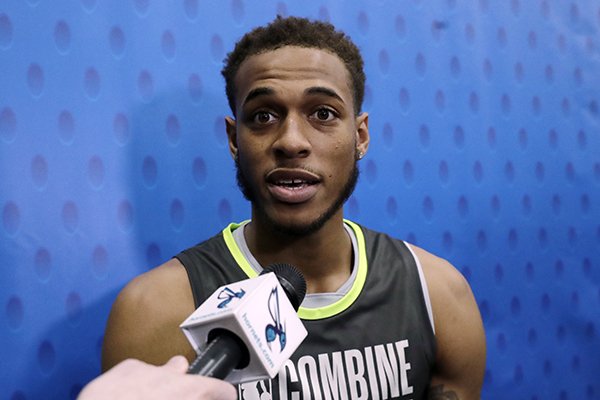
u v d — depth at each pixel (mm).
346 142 705
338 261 770
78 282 814
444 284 816
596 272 1154
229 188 912
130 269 844
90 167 823
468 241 1048
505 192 1083
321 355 716
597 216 1157
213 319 400
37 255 792
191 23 886
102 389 291
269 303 439
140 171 853
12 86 783
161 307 699
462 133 1051
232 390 323
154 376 306
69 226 811
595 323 1149
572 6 1152
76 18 819
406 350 755
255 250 755
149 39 859
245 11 921
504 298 1072
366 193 974
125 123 844
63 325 806
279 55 697
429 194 1021
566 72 1143
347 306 744
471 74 1062
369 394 725
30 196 790
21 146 786
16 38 786
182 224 878
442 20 1042
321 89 683
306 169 676
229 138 790
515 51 1101
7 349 774
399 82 1005
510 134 1091
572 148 1146
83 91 821
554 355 1111
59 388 802
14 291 779
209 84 897
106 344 706
